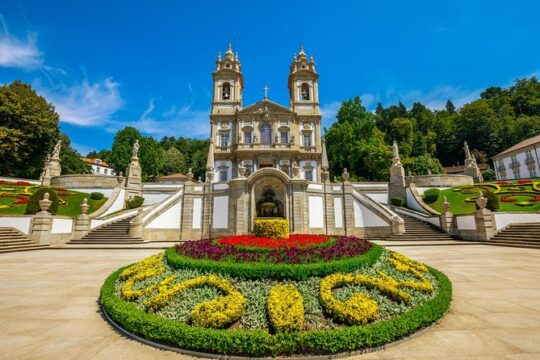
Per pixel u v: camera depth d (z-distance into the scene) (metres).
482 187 30.64
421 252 14.80
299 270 5.86
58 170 34.41
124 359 3.93
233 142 41.34
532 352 4.00
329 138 53.47
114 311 5.07
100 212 24.14
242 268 5.99
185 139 92.31
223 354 3.98
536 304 6.10
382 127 73.44
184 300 5.23
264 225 11.62
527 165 52.47
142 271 7.16
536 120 61.16
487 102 73.75
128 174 30.92
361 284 5.89
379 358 3.88
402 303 5.27
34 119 38.19
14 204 23.17
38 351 4.12
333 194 25.16
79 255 14.62
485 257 12.82
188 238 23.80
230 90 44.06
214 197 24.33
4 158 35.72
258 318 4.66
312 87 44.06
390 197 31.33
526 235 17.42
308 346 3.92
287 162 39.03
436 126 72.94
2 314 5.70
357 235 24.19
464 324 5.04
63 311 5.90
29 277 9.16
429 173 39.22
